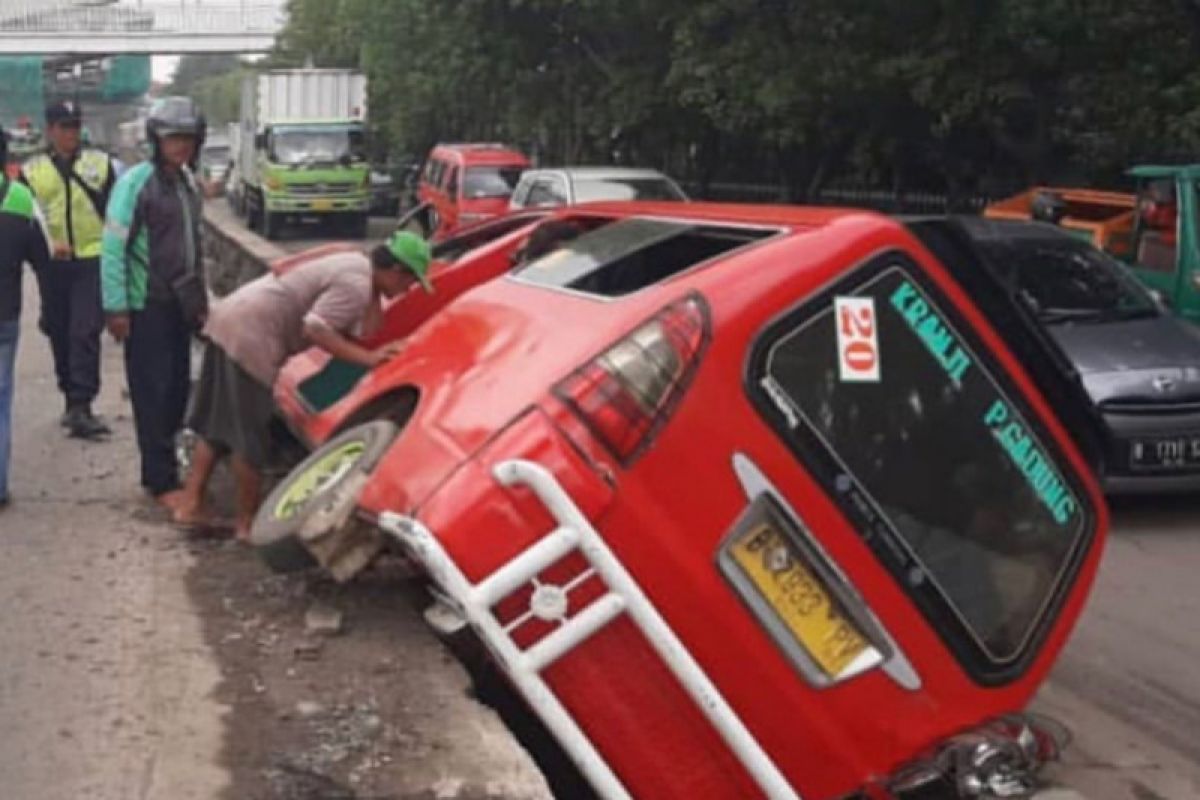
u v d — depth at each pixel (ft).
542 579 12.96
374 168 160.97
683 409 13.38
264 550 16.19
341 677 17.24
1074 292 33.65
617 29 87.04
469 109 121.90
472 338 16.39
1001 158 73.00
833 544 13.85
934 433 14.39
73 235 29.53
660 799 13.30
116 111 252.21
